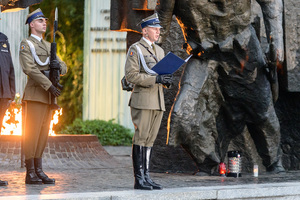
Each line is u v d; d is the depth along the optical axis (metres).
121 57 28.55
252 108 12.44
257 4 13.12
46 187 9.76
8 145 16.52
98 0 28.72
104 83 28.67
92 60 28.72
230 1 11.40
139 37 14.60
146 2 14.02
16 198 7.65
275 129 12.73
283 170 13.15
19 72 23.30
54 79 10.23
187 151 12.40
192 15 11.43
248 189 9.25
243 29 11.80
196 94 11.80
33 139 10.30
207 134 12.33
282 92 14.10
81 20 28.77
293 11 13.16
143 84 9.01
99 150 17.78
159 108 9.23
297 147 14.08
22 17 23.61
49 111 10.53
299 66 13.29
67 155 16.62
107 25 28.62
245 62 11.97
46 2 28.62
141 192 8.53
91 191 9.16
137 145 9.23
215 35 11.73
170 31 13.73
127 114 28.58
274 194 9.52
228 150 12.98
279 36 11.67
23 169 14.43
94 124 27.59
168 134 11.60
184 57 13.68
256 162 13.10
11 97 10.34
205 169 12.61
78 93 28.72
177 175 12.61
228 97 12.42
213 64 12.02
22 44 10.27
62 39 28.77
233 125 12.74
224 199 8.99
